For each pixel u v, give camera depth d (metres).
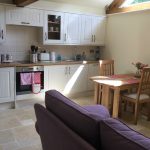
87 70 5.11
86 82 5.15
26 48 4.75
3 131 3.17
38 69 4.34
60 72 4.67
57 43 4.77
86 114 1.51
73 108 1.66
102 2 5.03
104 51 5.63
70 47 5.36
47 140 1.85
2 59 4.29
